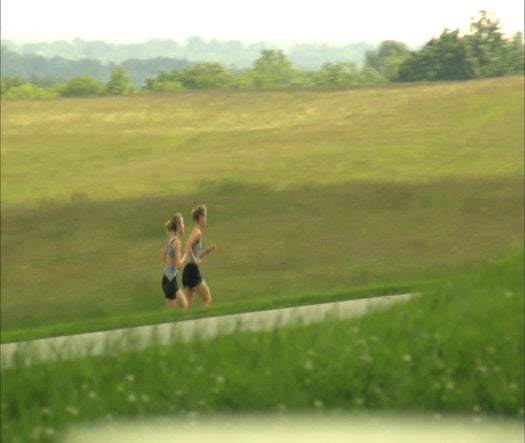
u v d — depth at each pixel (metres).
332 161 188.50
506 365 33.12
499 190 140.88
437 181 150.75
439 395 30.84
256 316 48.66
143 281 98.94
